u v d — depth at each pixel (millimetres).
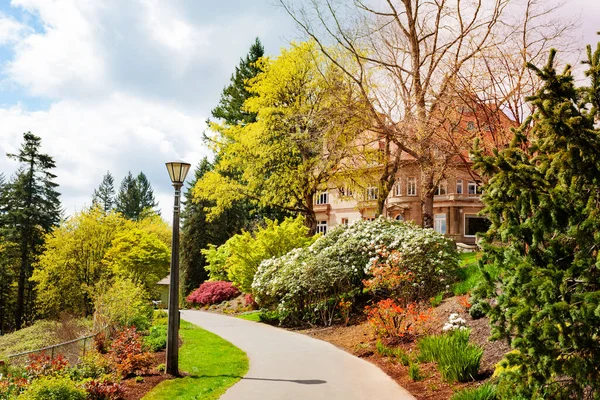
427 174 17078
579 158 4340
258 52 46219
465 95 13969
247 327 17109
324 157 20156
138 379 9297
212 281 33000
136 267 29391
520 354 4453
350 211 43781
